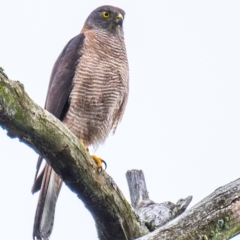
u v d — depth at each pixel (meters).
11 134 7.94
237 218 8.95
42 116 7.95
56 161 8.66
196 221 8.80
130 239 10.15
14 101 7.34
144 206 11.37
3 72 7.20
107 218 9.73
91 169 9.05
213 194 9.09
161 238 8.62
